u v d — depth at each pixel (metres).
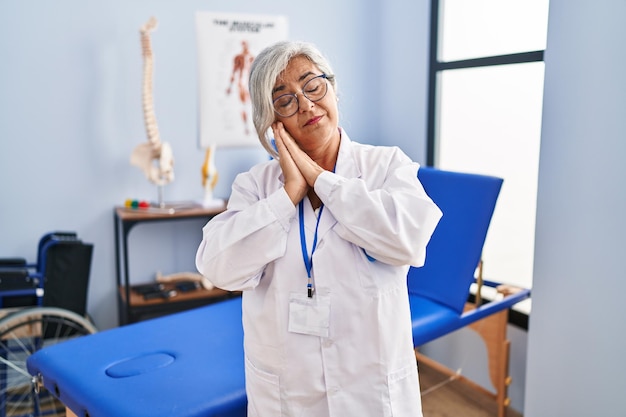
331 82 1.26
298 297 1.23
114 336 2.02
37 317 2.61
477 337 2.96
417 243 1.16
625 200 1.85
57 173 3.07
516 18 2.78
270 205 1.20
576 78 1.97
